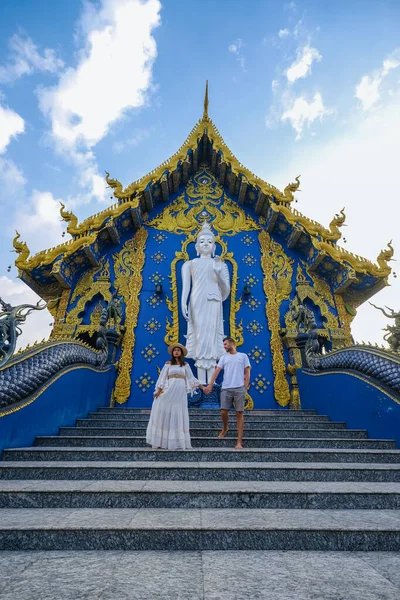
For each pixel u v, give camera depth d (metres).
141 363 10.18
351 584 2.03
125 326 10.57
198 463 4.42
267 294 11.30
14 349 5.29
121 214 11.23
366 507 3.36
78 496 3.33
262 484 3.79
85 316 10.66
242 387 5.59
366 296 10.98
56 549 2.60
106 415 7.70
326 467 4.13
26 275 9.96
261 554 2.54
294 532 2.70
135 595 1.85
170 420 5.13
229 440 5.55
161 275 11.63
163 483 3.76
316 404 8.55
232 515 3.04
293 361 10.10
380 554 2.58
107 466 4.05
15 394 5.02
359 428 6.73
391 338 7.14
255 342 10.62
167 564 2.33
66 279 10.38
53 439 5.47
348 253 10.17
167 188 12.46
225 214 12.96
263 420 7.51
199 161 14.06
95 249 10.93
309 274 11.53
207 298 10.26
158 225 12.55
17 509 3.21
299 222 10.93
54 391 6.18
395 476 4.05
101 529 2.67
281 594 1.87
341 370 7.58
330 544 2.67
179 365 5.61
